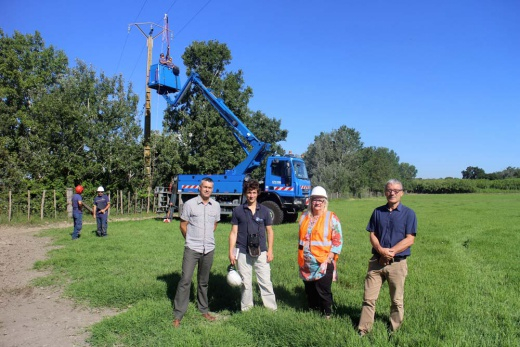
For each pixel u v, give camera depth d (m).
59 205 20.27
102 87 25.38
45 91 25.27
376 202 44.50
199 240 5.31
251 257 5.42
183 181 18.75
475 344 4.34
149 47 25.88
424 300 6.00
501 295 6.31
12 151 23.97
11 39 29.58
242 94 30.47
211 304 6.01
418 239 12.74
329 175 60.91
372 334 4.57
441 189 86.69
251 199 5.41
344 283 7.15
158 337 4.70
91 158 24.03
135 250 10.32
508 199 50.62
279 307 5.64
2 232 15.00
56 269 8.36
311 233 5.10
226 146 28.27
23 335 5.00
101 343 4.67
